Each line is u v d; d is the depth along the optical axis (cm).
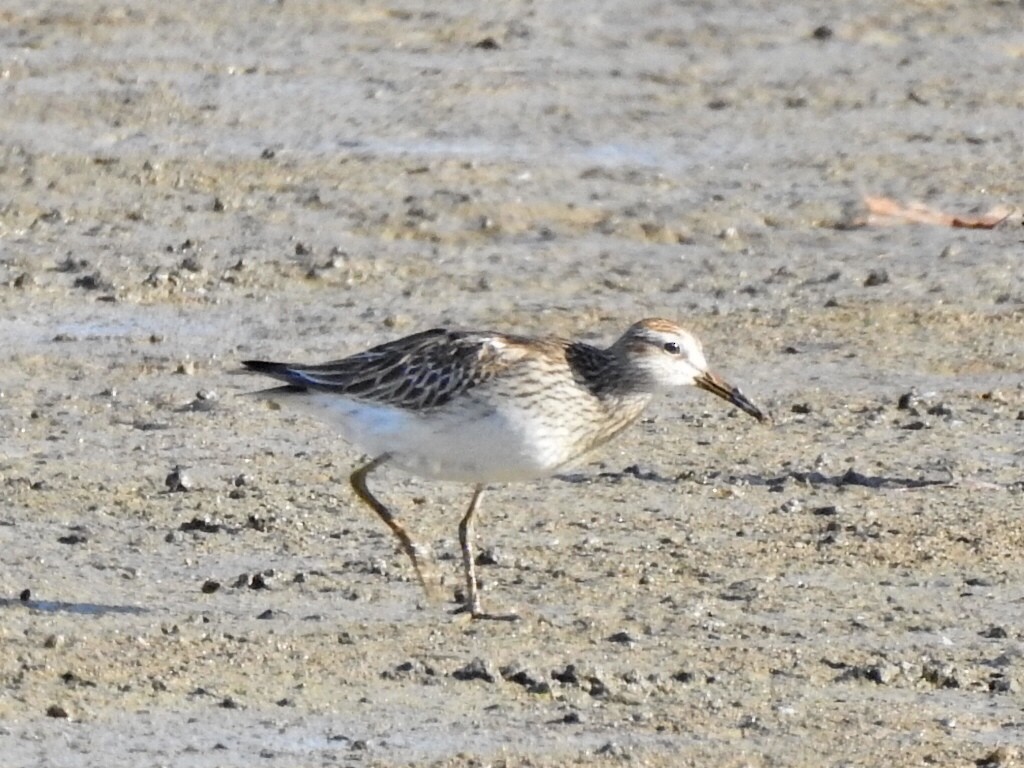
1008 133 2659
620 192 2362
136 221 2216
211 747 1091
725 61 2925
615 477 1563
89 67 2742
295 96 2667
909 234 2266
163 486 1520
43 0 3055
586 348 1337
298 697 1157
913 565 1391
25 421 1667
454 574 1362
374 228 2216
